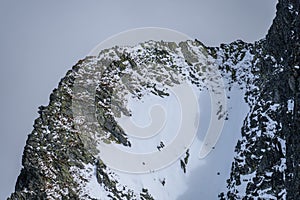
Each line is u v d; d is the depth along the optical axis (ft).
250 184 324.19
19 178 321.93
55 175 320.29
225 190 332.19
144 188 330.54
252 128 339.77
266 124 332.60
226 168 338.95
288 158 312.71
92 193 320.50
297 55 304.30
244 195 323.57
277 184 314.55
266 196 315.37
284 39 341.62
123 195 325.42
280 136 322.96
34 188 317.01
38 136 330.75
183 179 337.52
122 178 330.34
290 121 315.99
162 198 330.34
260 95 349.20
